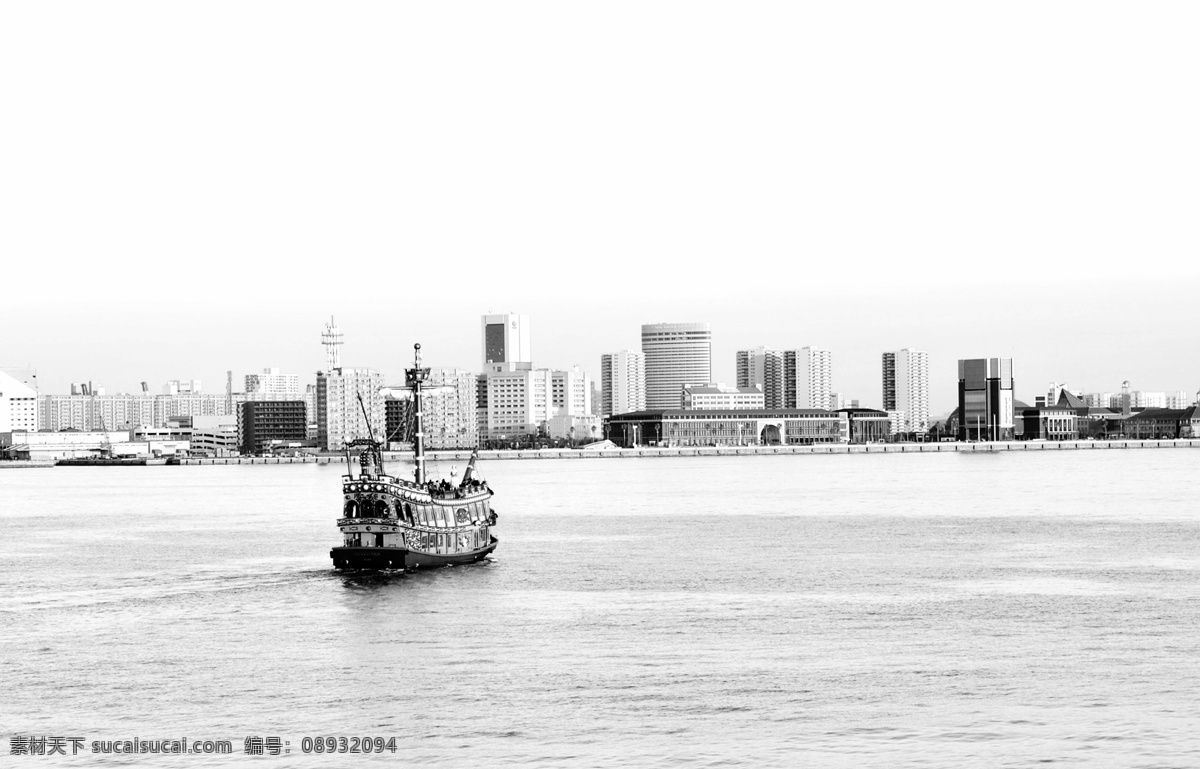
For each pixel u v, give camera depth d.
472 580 177.88
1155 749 99.62
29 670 126.44
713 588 170.88
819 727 105.19
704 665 124.94
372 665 126.50
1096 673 120.50
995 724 105.56
